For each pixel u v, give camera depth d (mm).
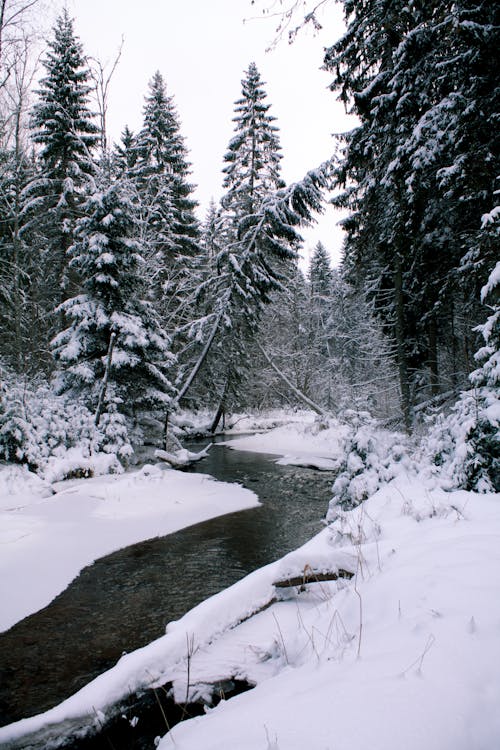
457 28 8625
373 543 4188
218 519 10156
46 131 20359
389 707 1731
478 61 9133
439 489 5699
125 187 15219
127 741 2822
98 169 14945
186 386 20484
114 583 6520
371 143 13266
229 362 25953
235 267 20188
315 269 42719
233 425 32406
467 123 9289
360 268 16703
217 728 2098
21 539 7461
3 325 18797
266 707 2105
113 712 2961
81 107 20516
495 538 3383
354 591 3311
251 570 7094
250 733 1867
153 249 18297
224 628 3674
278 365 31797
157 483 11875
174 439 19047
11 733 2789
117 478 11953
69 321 19797
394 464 7055
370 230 15102
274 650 3107
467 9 9109
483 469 5590
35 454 10969
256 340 25297
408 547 3789
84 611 5633
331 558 3953
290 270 30531
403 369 14484
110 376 15562
